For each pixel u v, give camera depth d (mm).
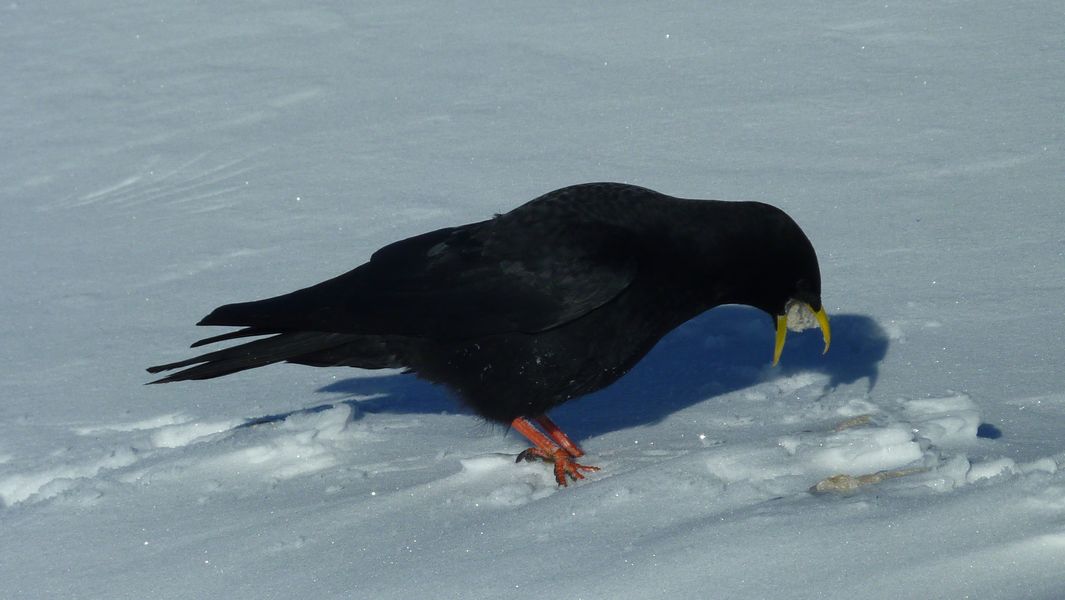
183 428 8328
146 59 18453
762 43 15688
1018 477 5539
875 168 11773
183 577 6141
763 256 7594
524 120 14258
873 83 13992
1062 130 12062
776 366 8336
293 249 11766
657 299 7457
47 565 6520
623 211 7539
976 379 7562
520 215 7617
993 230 10062
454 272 7500
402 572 5746
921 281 9297
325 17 19031
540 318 7250
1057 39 14609
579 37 16734
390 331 7441
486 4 18641
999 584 4805
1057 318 8320
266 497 7086
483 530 6059
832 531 5297
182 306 10773
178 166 14602
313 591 5738
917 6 16219
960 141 12125
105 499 7281
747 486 6012
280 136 14969
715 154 12562
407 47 17359
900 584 4910
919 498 5520
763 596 4980
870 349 8320
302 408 8602
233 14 19719
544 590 5312
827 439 6434
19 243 12891
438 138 14078
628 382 8500
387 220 12109
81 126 16250
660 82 14883
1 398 9258
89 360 9820
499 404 7496
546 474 7008
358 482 7180
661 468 6332
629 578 5262
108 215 13516
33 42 19750
